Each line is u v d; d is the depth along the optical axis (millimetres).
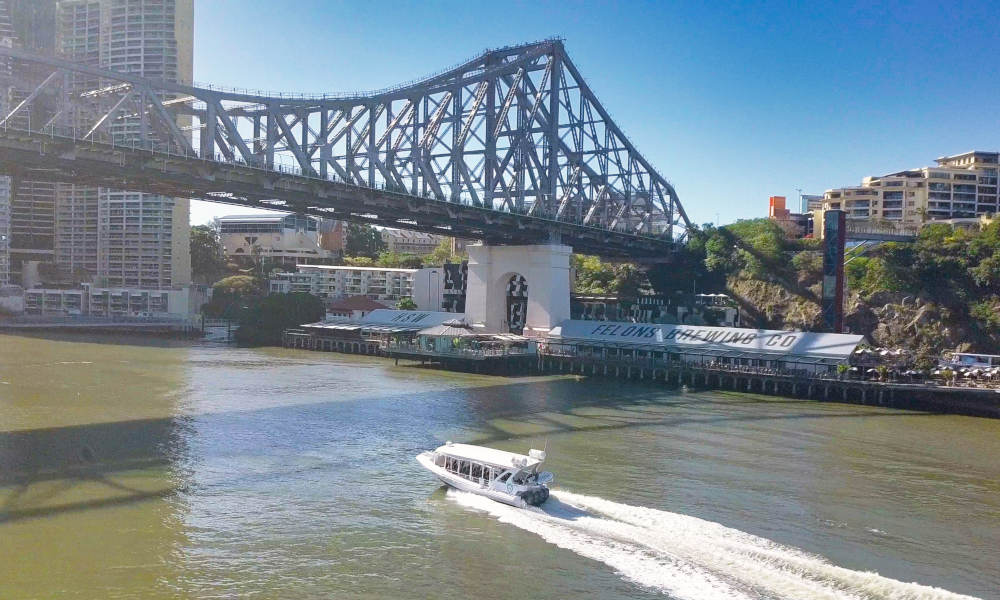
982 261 117875
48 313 180625
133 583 33406
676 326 108625
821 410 78125
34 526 39781
